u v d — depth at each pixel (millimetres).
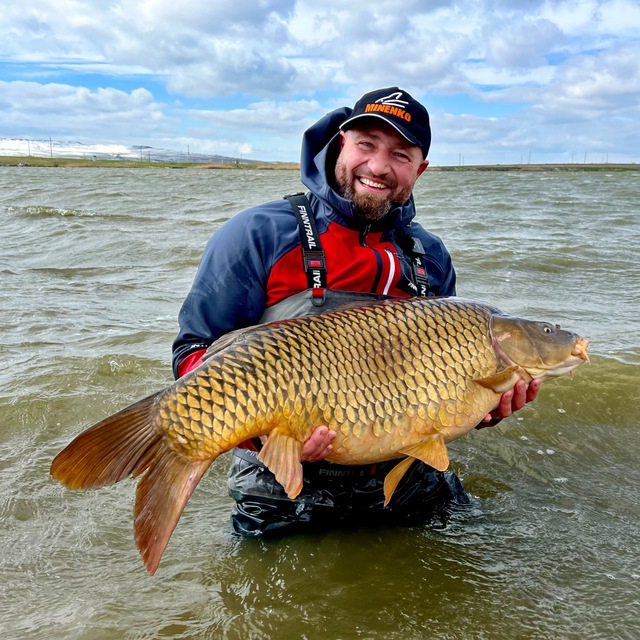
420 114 1248
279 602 1009
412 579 1067
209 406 898
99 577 1063
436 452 1035
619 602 1008
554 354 1116
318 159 1260
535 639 932
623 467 1475
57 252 4211
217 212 6672
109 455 864
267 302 1214
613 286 3277
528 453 1537
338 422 972
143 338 2271
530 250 4219
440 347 1047
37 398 1705
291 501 1188
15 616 963
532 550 1154
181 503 875
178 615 976
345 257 1227
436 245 1428
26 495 1288
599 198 9266
